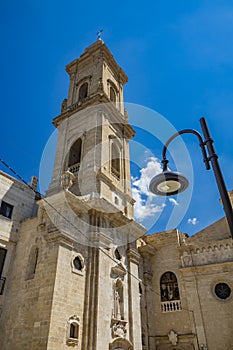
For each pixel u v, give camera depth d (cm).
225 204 709
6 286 2283
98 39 4162
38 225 2369
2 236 2444
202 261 3198
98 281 2203
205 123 852
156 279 3350
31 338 1842
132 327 2419
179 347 2878
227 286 2958
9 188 2712
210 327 2823
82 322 2016
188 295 3056
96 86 3659
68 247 2136
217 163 782
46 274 1989
